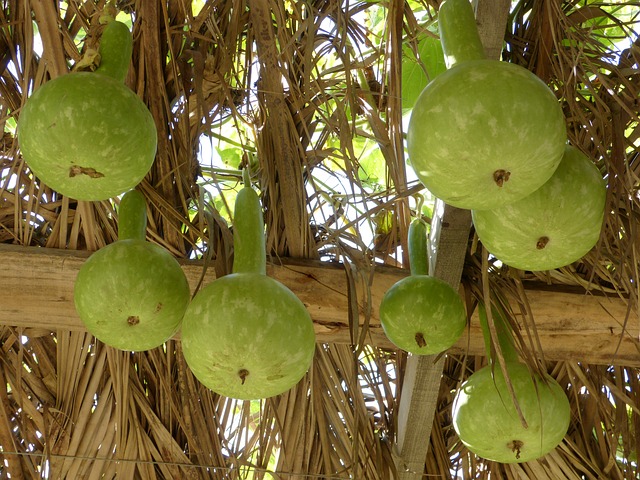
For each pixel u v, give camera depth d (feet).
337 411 5.01
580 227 3.01
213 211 4.33
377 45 5.23
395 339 3.77
